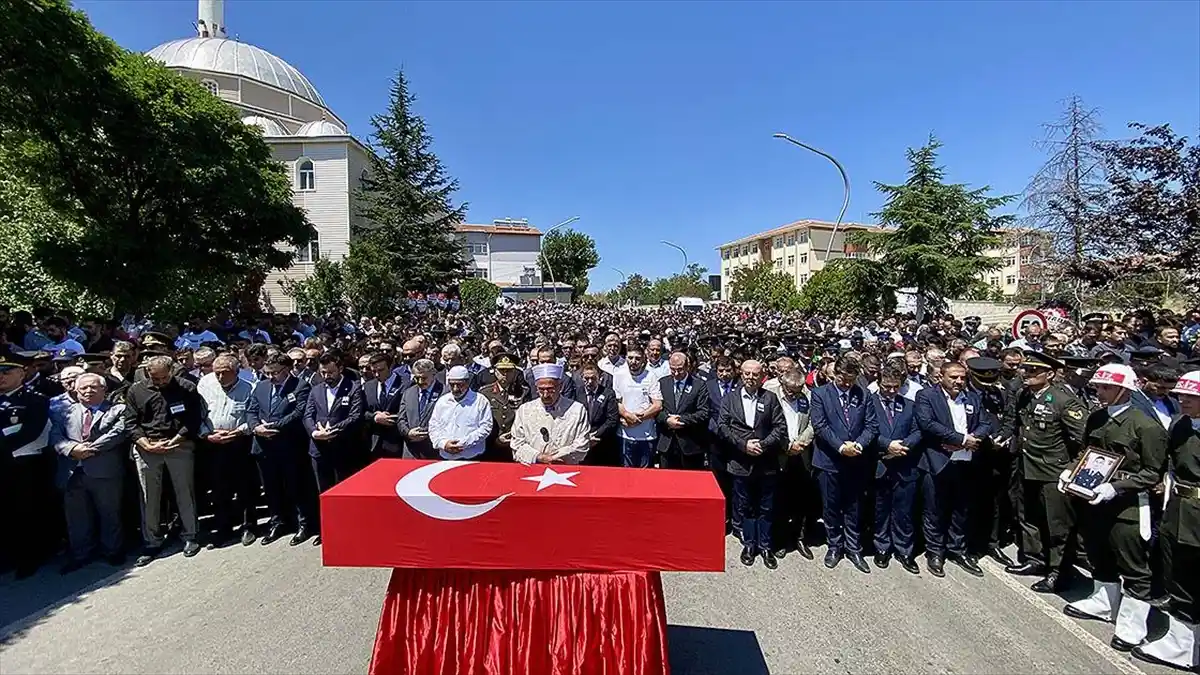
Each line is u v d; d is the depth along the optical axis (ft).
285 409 20.06
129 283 45.37
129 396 18.79
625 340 34.99
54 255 43.39
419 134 113.29
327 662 13.12
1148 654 13.30
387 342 35.40
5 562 18.16
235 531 21.15
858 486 18.49
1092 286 49.06
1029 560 18.26
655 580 11.15
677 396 21.47
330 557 10.61
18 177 49.06
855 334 45.83
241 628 14.51
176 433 18.69
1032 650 13.80
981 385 19.17
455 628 11.02
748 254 245.24
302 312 83.82
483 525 10.61
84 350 29.30
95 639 14.06
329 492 10.66
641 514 10.55
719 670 12.98
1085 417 16.06
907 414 18.30
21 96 38.14
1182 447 12.92
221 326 44.80
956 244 87.71
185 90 52.29
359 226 114.52
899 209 87.45
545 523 10.62
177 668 12.89
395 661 11.02
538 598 10.97
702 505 10.53
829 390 18.80
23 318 33.81
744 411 18.75
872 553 19.62
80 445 17.57
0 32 33.83
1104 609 15.15
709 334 38.70
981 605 15.99
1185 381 12.73
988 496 19.45
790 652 13.71
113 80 41.63
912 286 88.22
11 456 17.19
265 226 54.19
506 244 254.47
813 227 202.18
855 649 13.84
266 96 130.72
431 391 20.53
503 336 43.91
